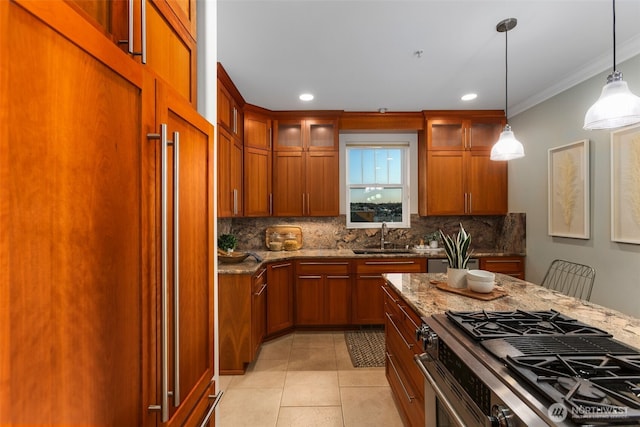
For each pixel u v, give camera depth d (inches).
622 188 87.6
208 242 46.0
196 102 48.8
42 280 19.4
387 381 91.3
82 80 22.3
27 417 18.4
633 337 43.1
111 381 25.6
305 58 92.8
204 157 44.8
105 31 26.6
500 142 84.2
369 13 71.9
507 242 143.4
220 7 69.3
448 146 145.1
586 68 98.2
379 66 98.0
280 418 74.8
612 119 56.6
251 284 98.1
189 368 39.5
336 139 143.3
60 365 20.8
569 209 106.6
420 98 126.6
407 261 133.8
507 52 89.7
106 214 25.0
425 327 49.8
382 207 162.7
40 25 18.8
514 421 28.5
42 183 19.3
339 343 119.9
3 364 17.0
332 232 155.6
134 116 28.3
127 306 27.6
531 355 35.5
